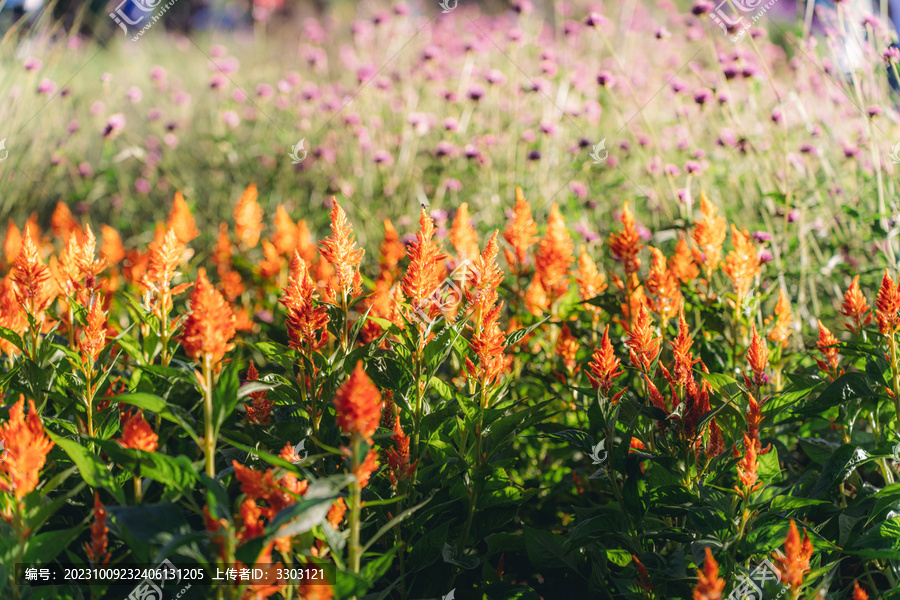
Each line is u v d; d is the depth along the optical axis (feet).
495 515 5.97
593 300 7.28
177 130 17.67
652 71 16.89
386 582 5.56
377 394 3.98
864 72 10.26
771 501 5.16
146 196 16.42
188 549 3.85
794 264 10.19
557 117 14.56
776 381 7.20
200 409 7.13
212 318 4.04
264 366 8.94
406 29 18.08
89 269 6.34
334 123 16.01
